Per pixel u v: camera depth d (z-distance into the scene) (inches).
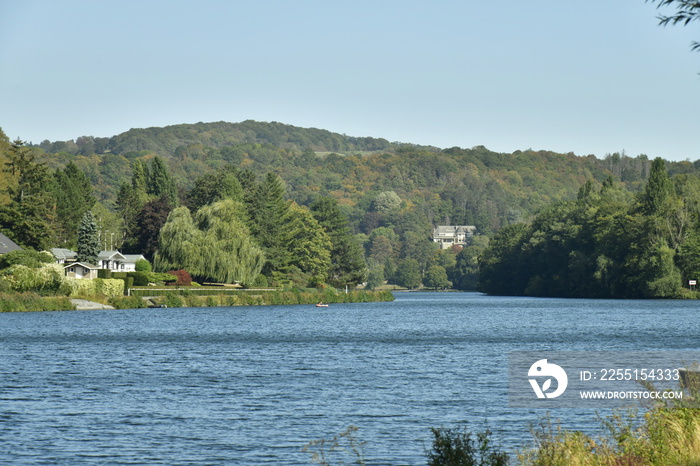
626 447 1002.1
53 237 7406.5
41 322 4069.9
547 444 999.0
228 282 6269.7
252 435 1423.5
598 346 2987.2
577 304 6594.5
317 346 2999.5
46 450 1310.3
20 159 7313.0
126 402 1740.9
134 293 5689.0
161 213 7691.9
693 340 3223.4
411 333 3654.0
